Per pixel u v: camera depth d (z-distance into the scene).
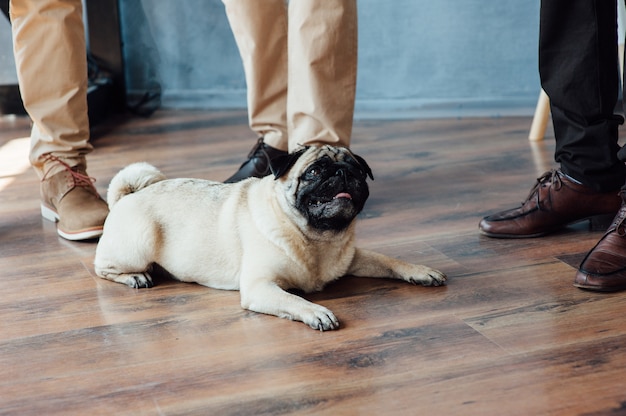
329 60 2.21
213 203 1.82
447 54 3.73
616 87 1.99
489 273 1.87
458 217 2.29
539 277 1.83
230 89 4.07
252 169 2.52
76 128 2.32
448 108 3.77
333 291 1.81
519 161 2.86
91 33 3.97
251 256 1.73
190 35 4.01
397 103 3.81
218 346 1.54
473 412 1.27
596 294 1.70
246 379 1.41
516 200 2.42
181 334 1.60
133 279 1.86
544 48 1.98
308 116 2.25
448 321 1.61
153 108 4.02
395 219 2.30
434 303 1.71
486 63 3.71
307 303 1.63
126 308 1.75
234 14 2.44
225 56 4.02
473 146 3.12
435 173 2.76
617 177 2.03
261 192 1.78
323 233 1.72
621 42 2.89
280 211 1.73
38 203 2.60
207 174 2.84
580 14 1.90
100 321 1.68
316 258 1.76
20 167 3.05
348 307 1.71
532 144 3.10
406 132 3.44
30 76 2.25
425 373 1.40
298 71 2.24
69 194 2.27
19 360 1.52
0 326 1.68
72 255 2.11
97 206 2.25
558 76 1.96
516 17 3.64
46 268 2.02
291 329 1.60
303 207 1.68
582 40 1.92
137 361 1.49
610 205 2.05
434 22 3.70
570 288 1.75
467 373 1.39
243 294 1.69
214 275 1.81
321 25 2.18
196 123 3.75
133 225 1.83
